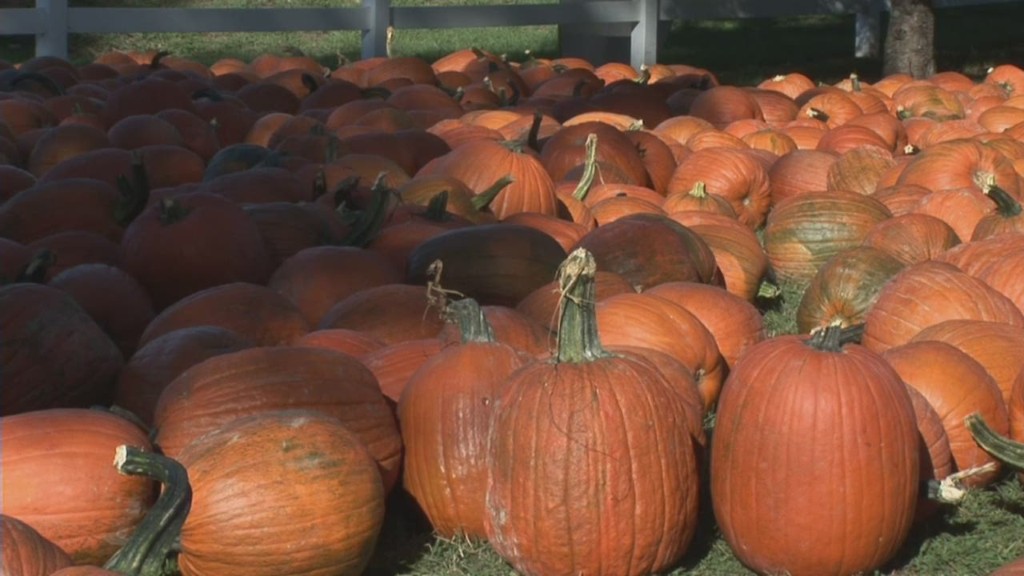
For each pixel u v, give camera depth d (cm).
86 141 585
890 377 301
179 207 422
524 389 297
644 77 844
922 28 997
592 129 574
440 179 476
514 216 459
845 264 412
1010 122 693
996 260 399
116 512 298
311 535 291
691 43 1445
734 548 306
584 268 295
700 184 509
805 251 472
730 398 303
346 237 439
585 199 514
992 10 1673
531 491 294
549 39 1470
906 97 795
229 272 418
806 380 296
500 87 844
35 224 455
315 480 293
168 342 348
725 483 303
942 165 511
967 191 476
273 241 439
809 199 478
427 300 363
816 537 296
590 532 293
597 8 1070
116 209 461
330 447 296
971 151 512
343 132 627
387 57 981
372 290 380
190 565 292
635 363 299
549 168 566
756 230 556
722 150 557
